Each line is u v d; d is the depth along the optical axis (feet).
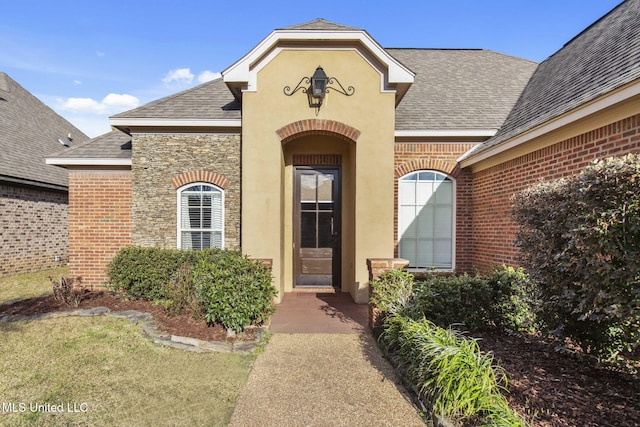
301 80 25.43
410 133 28.50
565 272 11.60
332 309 24.11
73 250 29.81
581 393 11.03
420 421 11.16
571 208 10.66
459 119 29.84
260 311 18.83
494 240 26.66
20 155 42.57
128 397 12.63
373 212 25.30
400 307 17.03
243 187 25.21
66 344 17.26
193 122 27.66
